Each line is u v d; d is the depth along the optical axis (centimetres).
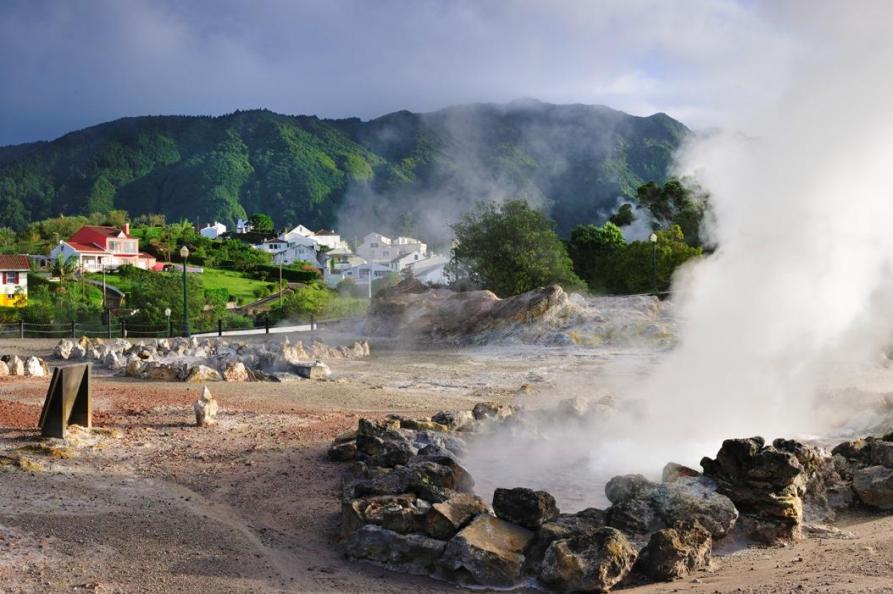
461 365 3131
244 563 875
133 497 1101
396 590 824
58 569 813
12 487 1105
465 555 855
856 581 735
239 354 2994
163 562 860
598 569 818
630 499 965
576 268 7956
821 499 1092
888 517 1063
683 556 850
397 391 2348
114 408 1834
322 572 870
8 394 2016
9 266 9150
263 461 1351
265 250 18638
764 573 819
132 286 8838
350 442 1403
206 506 1087
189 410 1838
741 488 991
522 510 938
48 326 6144
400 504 973
